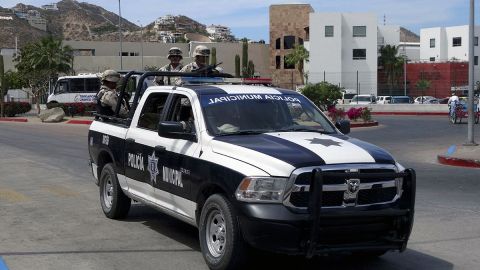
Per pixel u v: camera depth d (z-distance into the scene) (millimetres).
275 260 6965
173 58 11430
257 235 5770
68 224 8789
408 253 7379
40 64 61469
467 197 11070
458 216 9445
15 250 7332
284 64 90125
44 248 7438
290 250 5738
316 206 5652
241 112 7172
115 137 8789
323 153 6062
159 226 8656
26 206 10125
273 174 5797
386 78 85188
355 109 31594
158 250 7363
